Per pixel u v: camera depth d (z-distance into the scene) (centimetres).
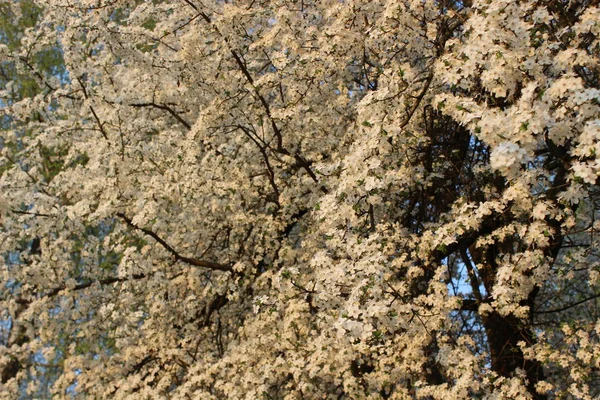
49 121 1011
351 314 531
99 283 927
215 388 850
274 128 870
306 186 916
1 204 798
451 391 627
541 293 1024
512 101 520
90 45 1000
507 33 496
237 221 935
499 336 840
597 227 639
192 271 966
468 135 878
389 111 653
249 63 919
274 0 838
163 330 952
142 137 1011
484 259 773
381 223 709
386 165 709
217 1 936
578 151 464
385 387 718
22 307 1020
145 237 938
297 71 805
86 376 923
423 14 679
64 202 1041
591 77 689
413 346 670
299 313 703
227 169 934
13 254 1266
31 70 1010
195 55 883
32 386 982
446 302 644
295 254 874
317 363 674
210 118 866
